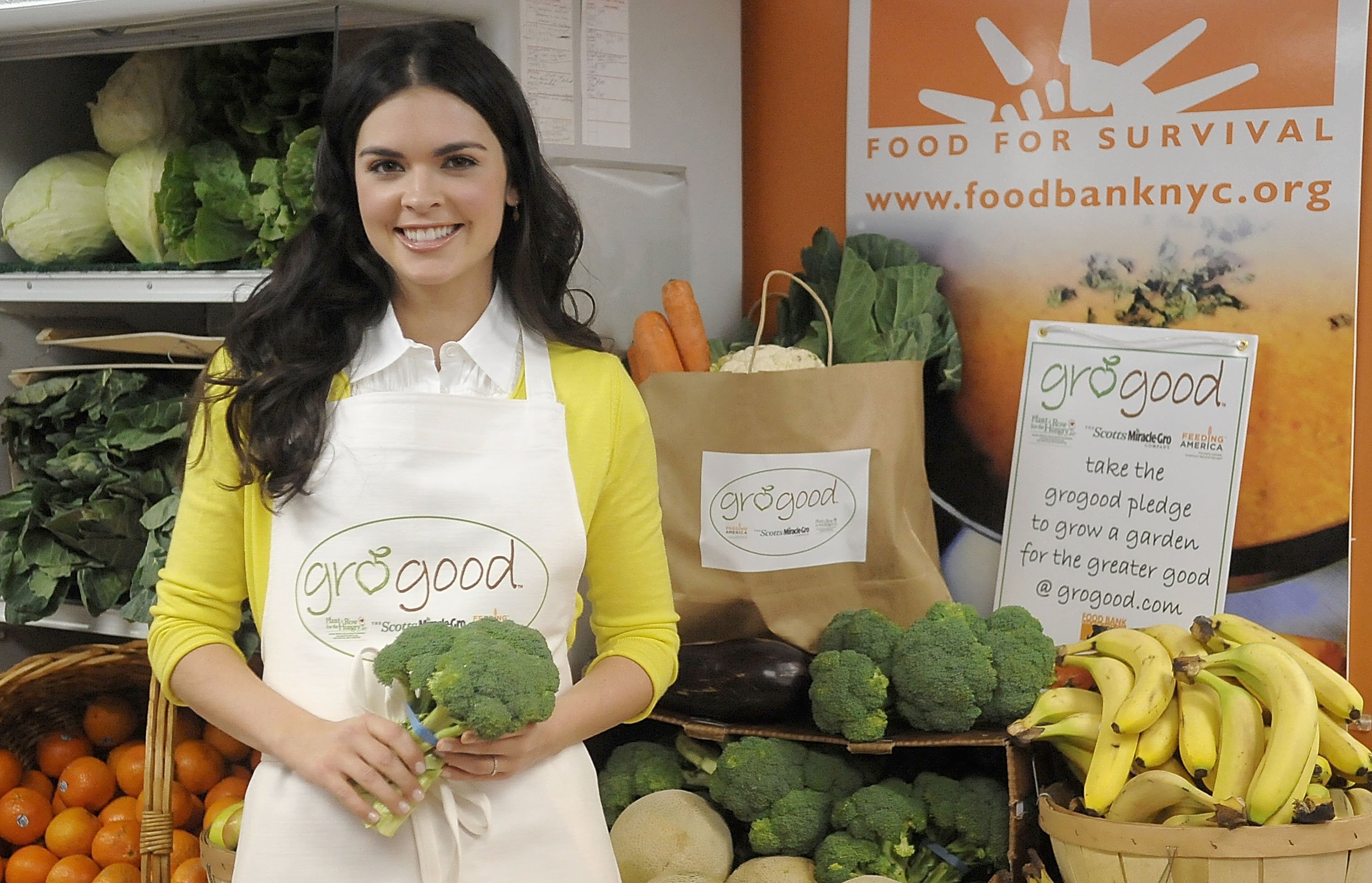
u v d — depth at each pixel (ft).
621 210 7.59
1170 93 7.34
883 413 6.88
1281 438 7.26
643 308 7.83
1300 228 7.11
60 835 7.25
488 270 4.76
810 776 6.41
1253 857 5.12
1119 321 7.57
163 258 7.48
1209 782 5.66
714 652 6.74
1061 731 6.01
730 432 6.85
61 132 8.32
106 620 7.49
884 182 8.15
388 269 4.70
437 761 4.14
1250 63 7.16
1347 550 7.17
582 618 7.68
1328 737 5.79
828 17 8.46
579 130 7.21
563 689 4.61
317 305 4.63
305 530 4.36
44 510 7.59
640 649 4.83
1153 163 7.41
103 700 7.95
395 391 4.58
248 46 7.04
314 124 6.94
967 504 8.04
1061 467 7.56
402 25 6.39
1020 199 7.77
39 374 7.89
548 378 4.71
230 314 7.87
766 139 8.78
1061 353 7.58
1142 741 5.77
